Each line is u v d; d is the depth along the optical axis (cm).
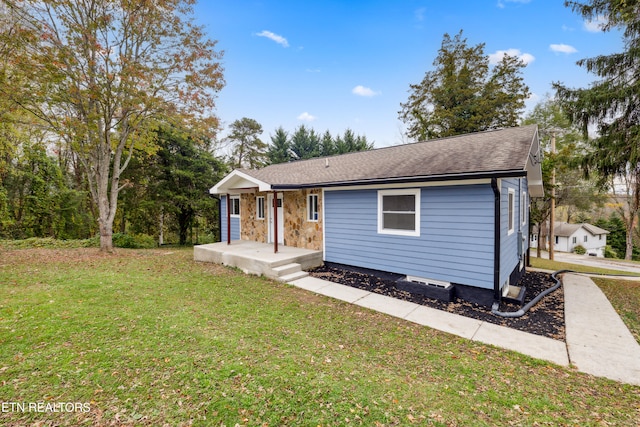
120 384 285
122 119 1085
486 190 573
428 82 2286
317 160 1217
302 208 980
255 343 390
